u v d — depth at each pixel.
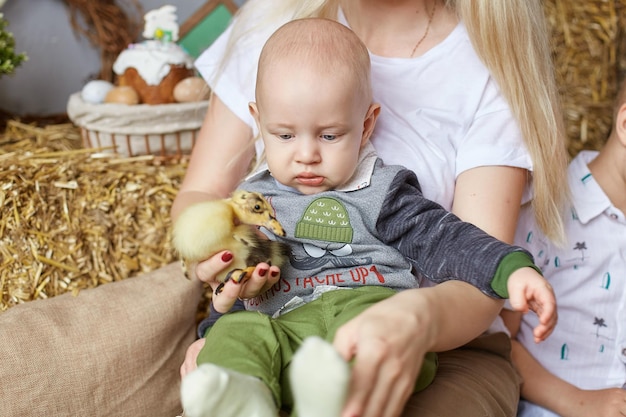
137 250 1.60
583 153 1.59
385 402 0.81
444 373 1.18
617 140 1.48
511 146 1.29
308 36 1.12
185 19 2.15
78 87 2.15
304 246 1.14
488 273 1.00
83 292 1.40
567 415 1.43
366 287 1.10
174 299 1.42
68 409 1.25
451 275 1.05
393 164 1.28
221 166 1.43
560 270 1.49
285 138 1.11
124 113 1.74
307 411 0.73
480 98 1.32
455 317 0.96
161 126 1.78
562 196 1.42
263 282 1.04
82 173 1.62
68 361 1.27
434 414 1.02
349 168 1.12
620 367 1.46
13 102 2.12
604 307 1.47
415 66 1.32
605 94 2.03
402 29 1.36
